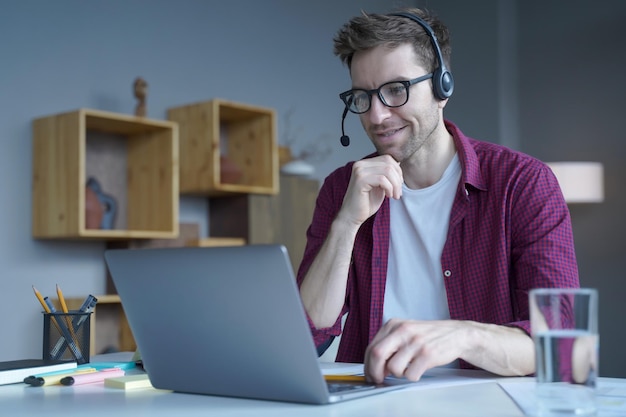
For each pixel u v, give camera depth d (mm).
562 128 5633
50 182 3740
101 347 4020
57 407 1067
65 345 1520
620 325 5367
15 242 3756
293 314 997
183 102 4430
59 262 3916
